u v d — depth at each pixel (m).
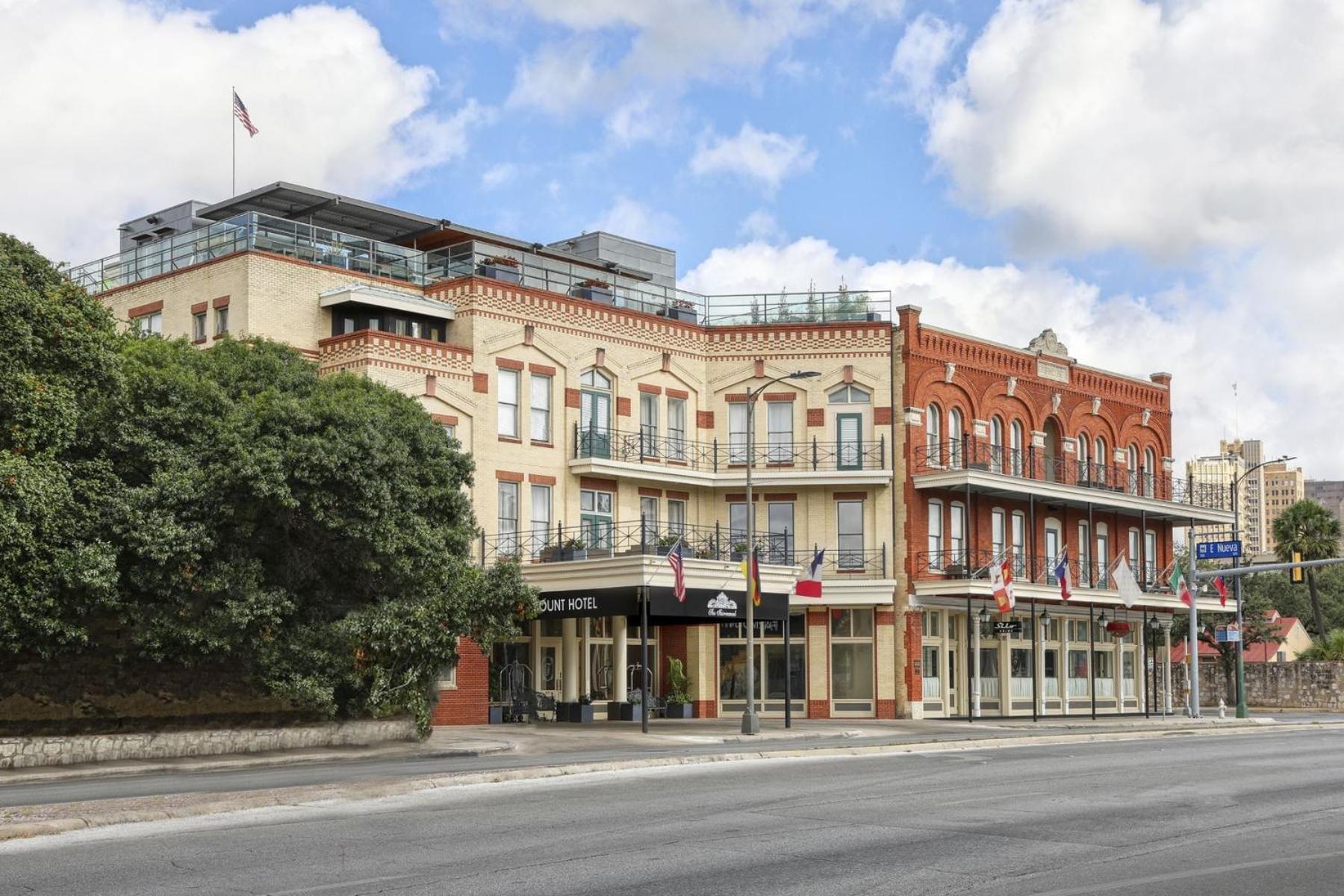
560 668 44.84
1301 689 76.19
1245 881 13.73
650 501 48.25
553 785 23.02
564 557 42.34
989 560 51.16
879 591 48.16
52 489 26.02
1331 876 14.03
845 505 49.34
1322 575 114.00
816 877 13.91
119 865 14.54
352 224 51.75
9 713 28.27
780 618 41.88
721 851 15.48
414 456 33.22
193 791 21.52
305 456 29.69
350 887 13.29
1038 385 54.53
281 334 41.97
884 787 22.50
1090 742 36.59
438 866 14.48
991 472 48.78
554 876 13.91
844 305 50.84
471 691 41.25
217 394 29.91
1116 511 57.12
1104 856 15.27
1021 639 53.31
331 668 31.38
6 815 17.53
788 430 49.72
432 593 32.81
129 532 27.77
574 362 46.12
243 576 29.67
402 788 21.48
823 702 48.47
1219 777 24.31
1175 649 72.25
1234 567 57.31
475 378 43.31
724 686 49.25
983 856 15.24
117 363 28.36
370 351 40.66
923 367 49.69
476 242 52.09
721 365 50.06
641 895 12.97
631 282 57.25
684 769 26.41
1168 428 61.09
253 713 31.94
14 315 26.14
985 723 46.75
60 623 26.77
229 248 43.12
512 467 44.00
